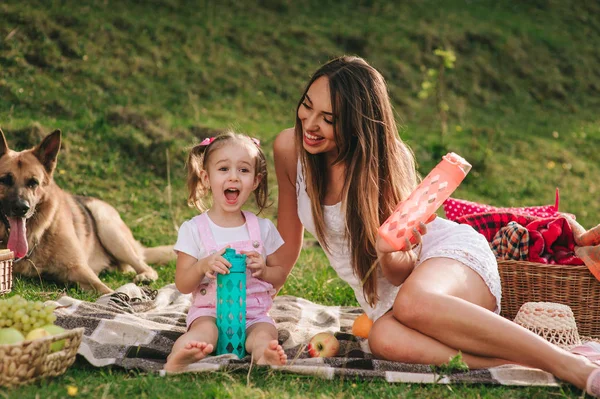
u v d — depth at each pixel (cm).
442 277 319
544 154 1117
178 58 1105
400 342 315
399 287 357
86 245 588
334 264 373
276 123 1036
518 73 1346
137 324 372
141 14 1167
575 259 400
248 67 1147
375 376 295
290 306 455
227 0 1305
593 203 991
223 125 959
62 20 1050
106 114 883
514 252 410
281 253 380
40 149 542
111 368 302
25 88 902
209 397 267
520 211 477
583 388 276
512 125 1204
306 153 348
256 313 347
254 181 361
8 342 269
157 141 858
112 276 600
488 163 1050
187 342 315
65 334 274
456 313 298
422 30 1357
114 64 1025
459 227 359
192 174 378
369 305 365
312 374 298
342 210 352
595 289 395
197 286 345
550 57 1409
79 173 787
